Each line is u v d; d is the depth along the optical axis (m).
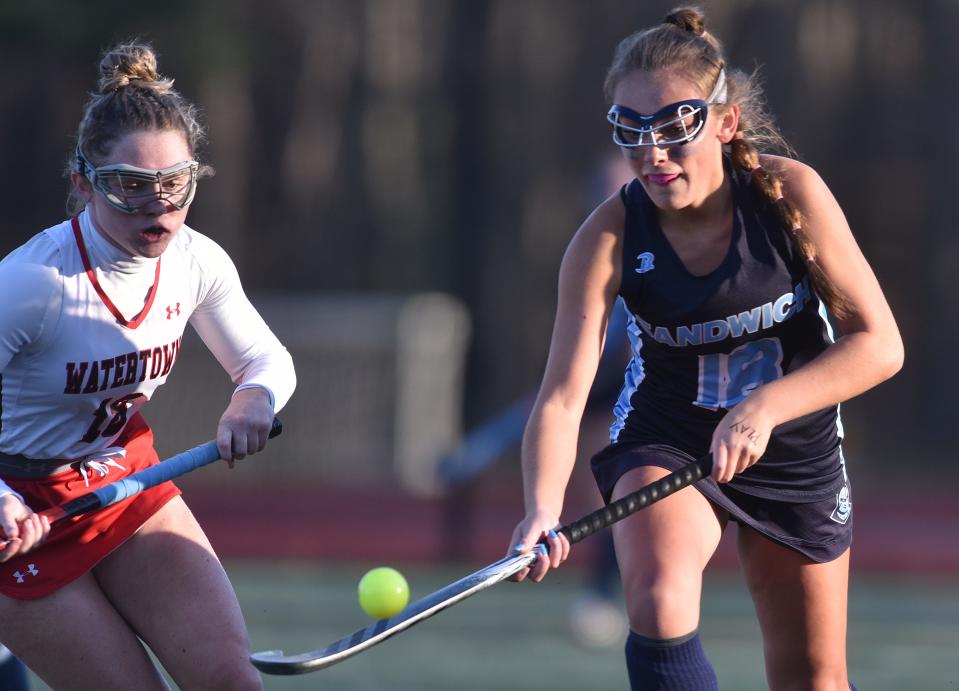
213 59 66.44
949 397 76.19
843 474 13.81
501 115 76.75
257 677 12.55
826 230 12.85
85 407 12.73
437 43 81.94
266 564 40.66
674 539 12.67
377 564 40.59
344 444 57.28
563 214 77.88
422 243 81.75
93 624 12.47
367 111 82.19
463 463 34.28
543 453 12.85
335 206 82.38
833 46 76.50
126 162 11.79
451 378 58.62
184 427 54.81
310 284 81.94
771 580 13.73
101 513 12.72
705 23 13.36
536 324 77.88
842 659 13.95
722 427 12.56
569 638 27.28
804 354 13.43
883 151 77.69
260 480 56.41
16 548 11.90
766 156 13.20
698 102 12.31
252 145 81.25
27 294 12.10
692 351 13.27
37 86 73.19
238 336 13.62
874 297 12.98
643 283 13.15
